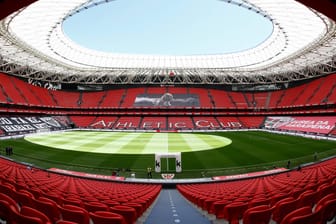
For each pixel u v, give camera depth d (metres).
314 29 33.84
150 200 9.38
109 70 61.03
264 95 69.00
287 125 53.84
